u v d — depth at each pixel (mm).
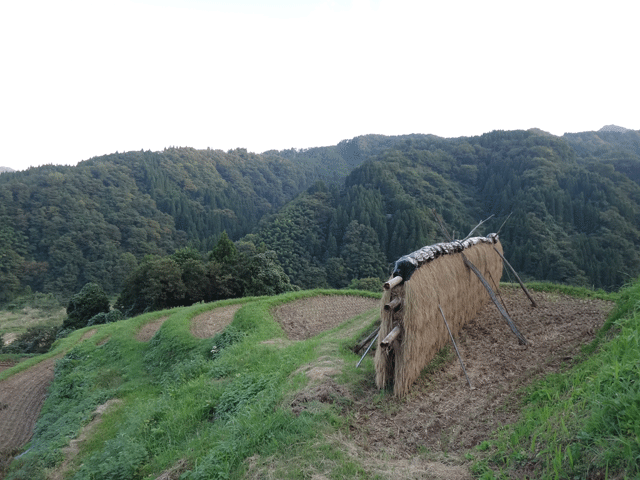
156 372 13359
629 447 2826
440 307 6949
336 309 16344
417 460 4324
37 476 8195
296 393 6156
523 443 3916
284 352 9422
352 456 4453
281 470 4371
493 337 8000
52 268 67375
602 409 3369
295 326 14000
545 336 7648
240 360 10055
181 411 7941
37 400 16031
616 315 6109
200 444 6027
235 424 5938
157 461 6273
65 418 11555
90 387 13633
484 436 4582
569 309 9500
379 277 57094
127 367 14734
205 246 72750
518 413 4859
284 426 5277
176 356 13461
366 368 7035
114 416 10508
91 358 17094
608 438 3125
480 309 9844
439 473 3951
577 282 39156
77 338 22734
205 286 29203
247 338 12023
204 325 16312
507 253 50344
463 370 6184
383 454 4484
